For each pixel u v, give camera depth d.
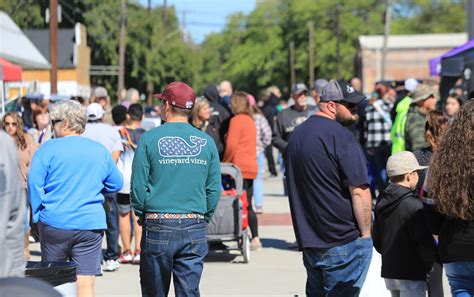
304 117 24.20
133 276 21.56
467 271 11.41
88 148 14.91
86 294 14.84
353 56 153.62
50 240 14.68
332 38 163.00
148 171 13.47
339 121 13.23
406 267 14.03
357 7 169.38
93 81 117.38
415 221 13.69
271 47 167.25
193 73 129.25
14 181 9.76
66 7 114.69
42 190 14.68
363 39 112.25
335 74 161.75
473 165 11.12
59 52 100.44
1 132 9.81
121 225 23.22
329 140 12.79
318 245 12.94
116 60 116.44
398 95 29.25
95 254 14.98
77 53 99.62
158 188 13.41
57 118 14.90
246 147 23.94
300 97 24.20
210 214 13.98
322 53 161.50
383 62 104.31
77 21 115.88
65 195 14.67
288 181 13.30
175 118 13.76
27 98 32.94
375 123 29.19
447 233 11.55
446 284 19.47
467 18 50.59
